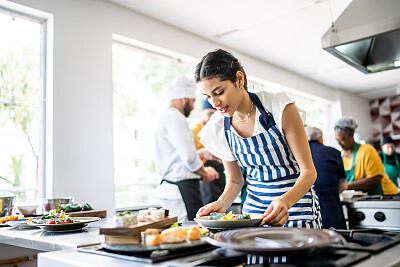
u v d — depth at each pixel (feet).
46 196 8.66
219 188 11.71
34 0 8.66
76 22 9.46
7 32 8.64
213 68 4.28
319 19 12.26
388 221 7.63
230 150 5.41
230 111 4.55
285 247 2.40
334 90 22.70
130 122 12.87
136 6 10.84
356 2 8.63
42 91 9.02
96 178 9.43
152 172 13.19
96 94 9.71
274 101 4.73
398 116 25.05
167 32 12.09
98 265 2.69
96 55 9.84
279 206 3.87
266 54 15.74
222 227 3.86
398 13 7.69
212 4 10.94
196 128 11.51
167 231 3.07
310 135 8.82
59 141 8.77
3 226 5.94
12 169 8.34
